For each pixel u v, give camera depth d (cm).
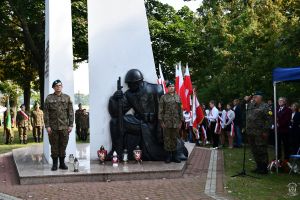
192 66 3083
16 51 3122
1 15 2547
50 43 1199
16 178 1060
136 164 1134
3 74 3425
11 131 2152
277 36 1872
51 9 1204
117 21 1241
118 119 1195
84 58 2681
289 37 1711
